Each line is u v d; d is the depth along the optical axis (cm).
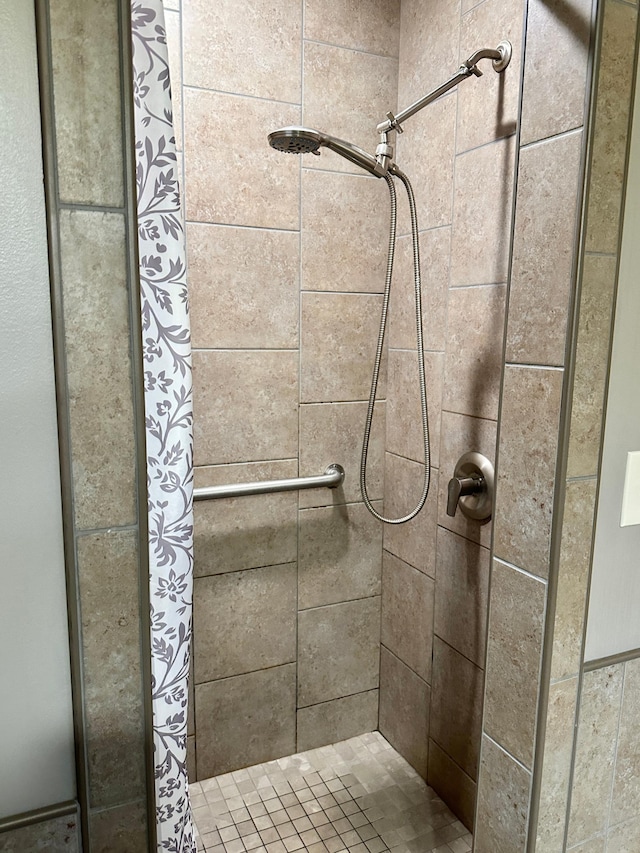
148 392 78
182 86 140
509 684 99
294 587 174
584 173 80
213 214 148
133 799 68
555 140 85
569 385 85
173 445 79
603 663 98
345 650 185
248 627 170
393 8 160
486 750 105
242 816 161
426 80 153
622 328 88
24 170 55
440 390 155
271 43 148
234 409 158
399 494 175
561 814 99
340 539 179
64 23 53
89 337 58
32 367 58
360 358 173
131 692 66
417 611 171
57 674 64
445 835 155
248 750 177
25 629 62
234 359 156
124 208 57
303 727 184
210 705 169
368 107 162
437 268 154
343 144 129
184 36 139
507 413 96
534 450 91
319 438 171
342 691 188
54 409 59
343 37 155
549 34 84
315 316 164
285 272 159
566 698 95
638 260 88
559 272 85
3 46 52
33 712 63
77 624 62
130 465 62
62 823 67
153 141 75
